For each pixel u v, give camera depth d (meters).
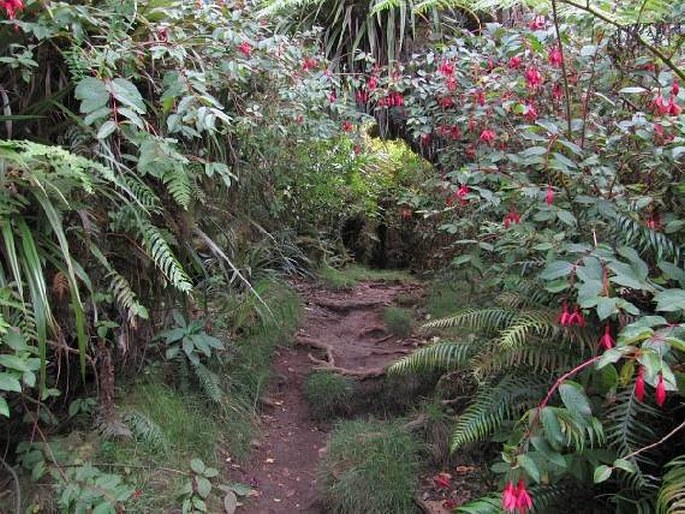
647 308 1.94
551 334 2.05
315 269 5.35
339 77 4.04
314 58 3.45
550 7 2.36
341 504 2.38
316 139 3.92
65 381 2.36
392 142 5.76
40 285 1.70
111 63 1.85
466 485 2.44
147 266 2.36
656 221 1.99
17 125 2.01
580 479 1.71
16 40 1.92
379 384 3.26
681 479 1.42
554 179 2.10
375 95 3.62
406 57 4.60
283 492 2.56
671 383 1.16
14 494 2.00
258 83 2.96
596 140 2.13
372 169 5.98
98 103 1.71
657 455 1.84
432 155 4.78
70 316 2.15
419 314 4.25
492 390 2.13
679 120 1.82
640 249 1.97
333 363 3.53
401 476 2.42
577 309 1.85
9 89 2.02
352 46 4.55
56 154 1.55
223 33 2.35
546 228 2.25
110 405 2.32
